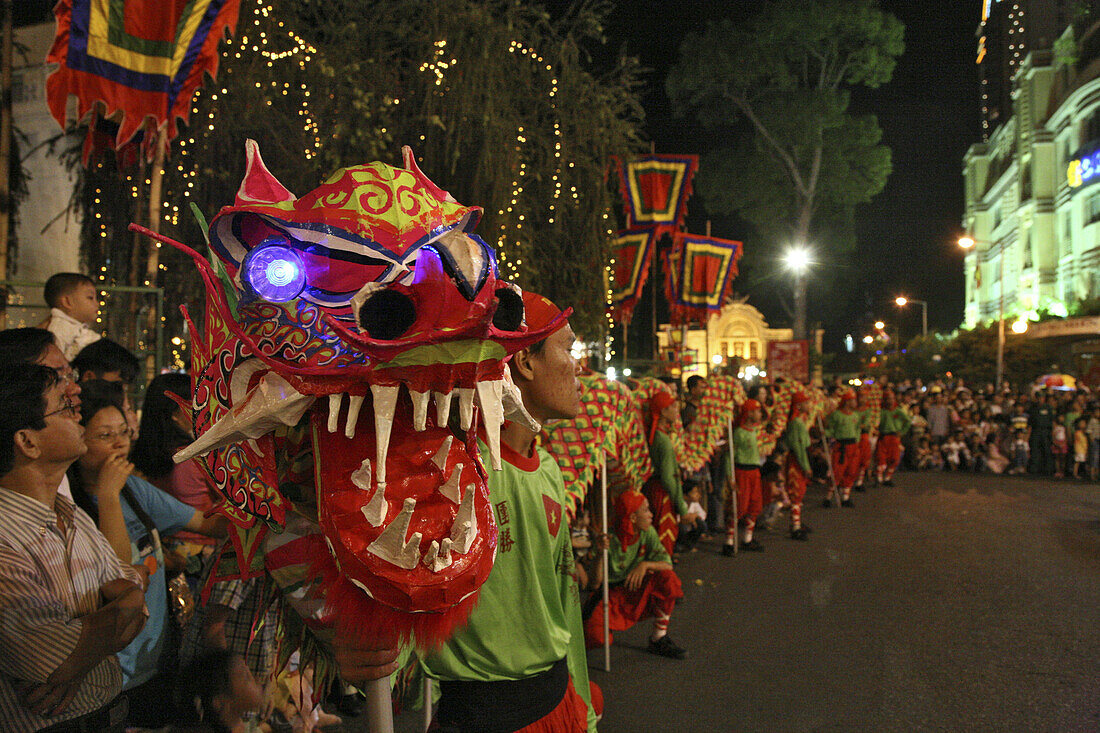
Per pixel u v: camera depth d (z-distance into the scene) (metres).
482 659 2.38
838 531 11.59
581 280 11.77
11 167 8.98
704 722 4.73
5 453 2.29
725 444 10.13
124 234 8.88
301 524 1.89
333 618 1.60
